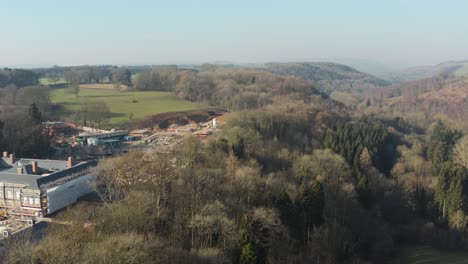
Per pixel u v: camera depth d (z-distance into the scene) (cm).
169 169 11475
